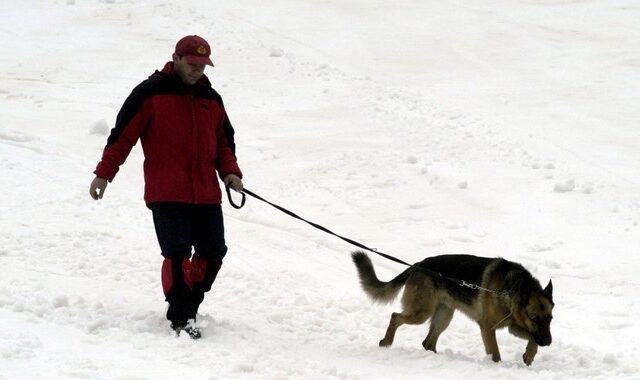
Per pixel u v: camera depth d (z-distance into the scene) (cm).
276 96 2286
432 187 1619
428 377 736
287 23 3175
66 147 1755
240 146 1858
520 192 1602
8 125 1881
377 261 1248
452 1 3556
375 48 2872
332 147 1859
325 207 1508
